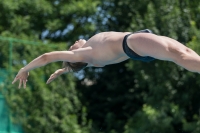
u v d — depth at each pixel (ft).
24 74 50.29
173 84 129.39
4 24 143.74
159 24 131.64
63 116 123.75
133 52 46.32
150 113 122.21
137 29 132.67
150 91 129.18
